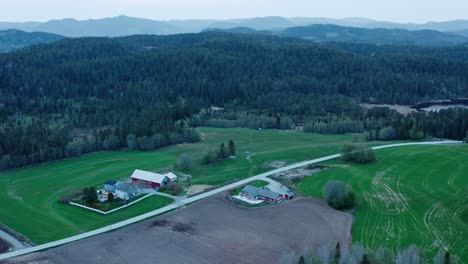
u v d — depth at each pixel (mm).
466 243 84625
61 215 101875
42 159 147875
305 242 86938
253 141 172750
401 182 118438
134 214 101312
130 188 110375
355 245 77562
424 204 103875
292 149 156500
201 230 92938
